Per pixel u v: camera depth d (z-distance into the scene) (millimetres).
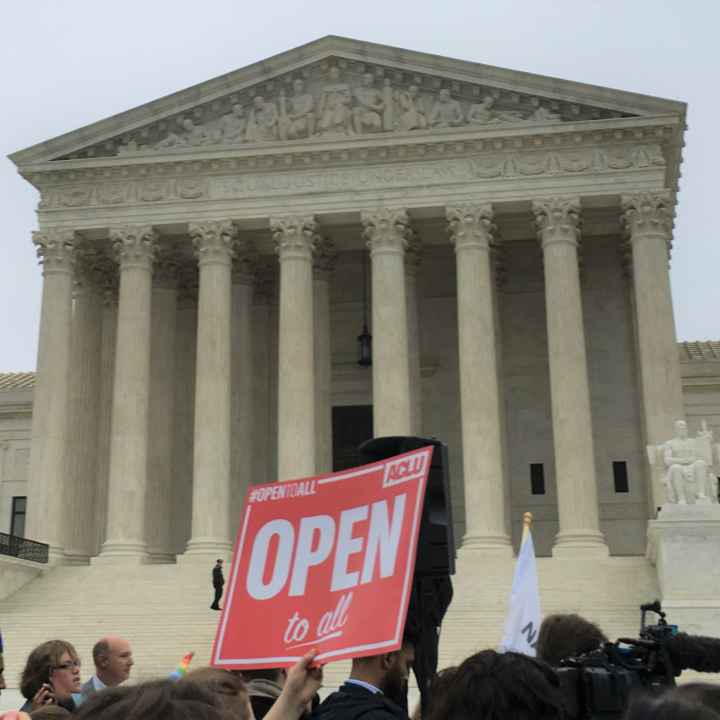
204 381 62438
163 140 66125
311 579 7492
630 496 67312
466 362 60375
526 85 62750
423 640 7836
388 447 8172
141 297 64375
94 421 68250
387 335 61250
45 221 65938
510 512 69188
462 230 62125
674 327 59500
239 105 65938
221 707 4738
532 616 13586
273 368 72562
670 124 61000
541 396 70688
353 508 7551
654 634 8445
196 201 64875
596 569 53281
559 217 61344
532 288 72188
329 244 68250
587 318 70000
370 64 64750
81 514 66000
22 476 82750
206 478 60969
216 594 50250
